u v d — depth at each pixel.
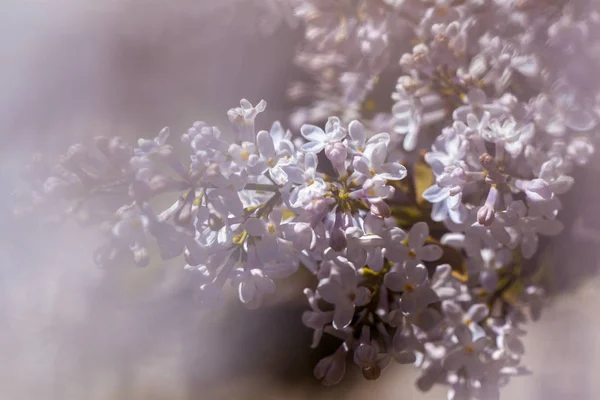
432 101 0.52
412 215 0.53
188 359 0.73
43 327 0.58
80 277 0.57
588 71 0.51
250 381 0.86
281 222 0.47
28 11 0.70
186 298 0.66
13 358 0.59
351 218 0.46
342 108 0.59
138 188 0.44
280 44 0.68
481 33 0.53
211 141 0.46
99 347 0.61
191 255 0.45
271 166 0.46
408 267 0.48
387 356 0.48
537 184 0.47
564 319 0.56
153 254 0.65
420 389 0.51
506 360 0.51
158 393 0.67
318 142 0.47
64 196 0.45
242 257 0.47
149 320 0.64
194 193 0.45
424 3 0.52
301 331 0.90
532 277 0.55
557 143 0.50
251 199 0.47
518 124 0.49
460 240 0.51
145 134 0.77
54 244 0.47
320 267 0.48
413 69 0.52
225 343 0.82
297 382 0.94
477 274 0.52
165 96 0.77
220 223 0.46
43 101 0.70
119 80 0.75
